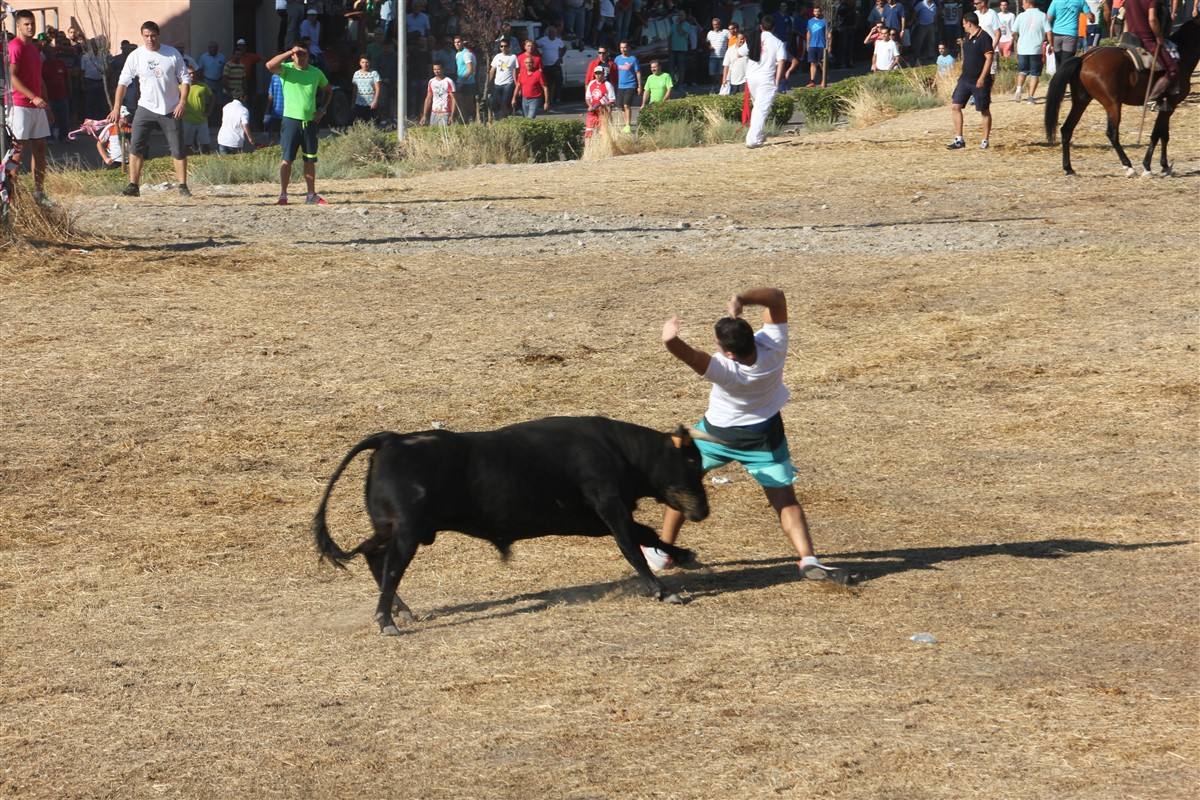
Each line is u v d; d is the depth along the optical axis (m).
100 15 71.31
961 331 25.17
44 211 30.88
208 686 11.66
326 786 9.73
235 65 66.00
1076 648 11.95
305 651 12.45
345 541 15.93
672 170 46.44
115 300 26.75
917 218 36.53
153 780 9.92
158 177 46.16
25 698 11.49
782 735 10.23
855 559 14.97
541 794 9.48
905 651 11.95
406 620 13.29
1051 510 16.64
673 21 82.25
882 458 18.98
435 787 9.63
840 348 24.45
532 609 13.55
